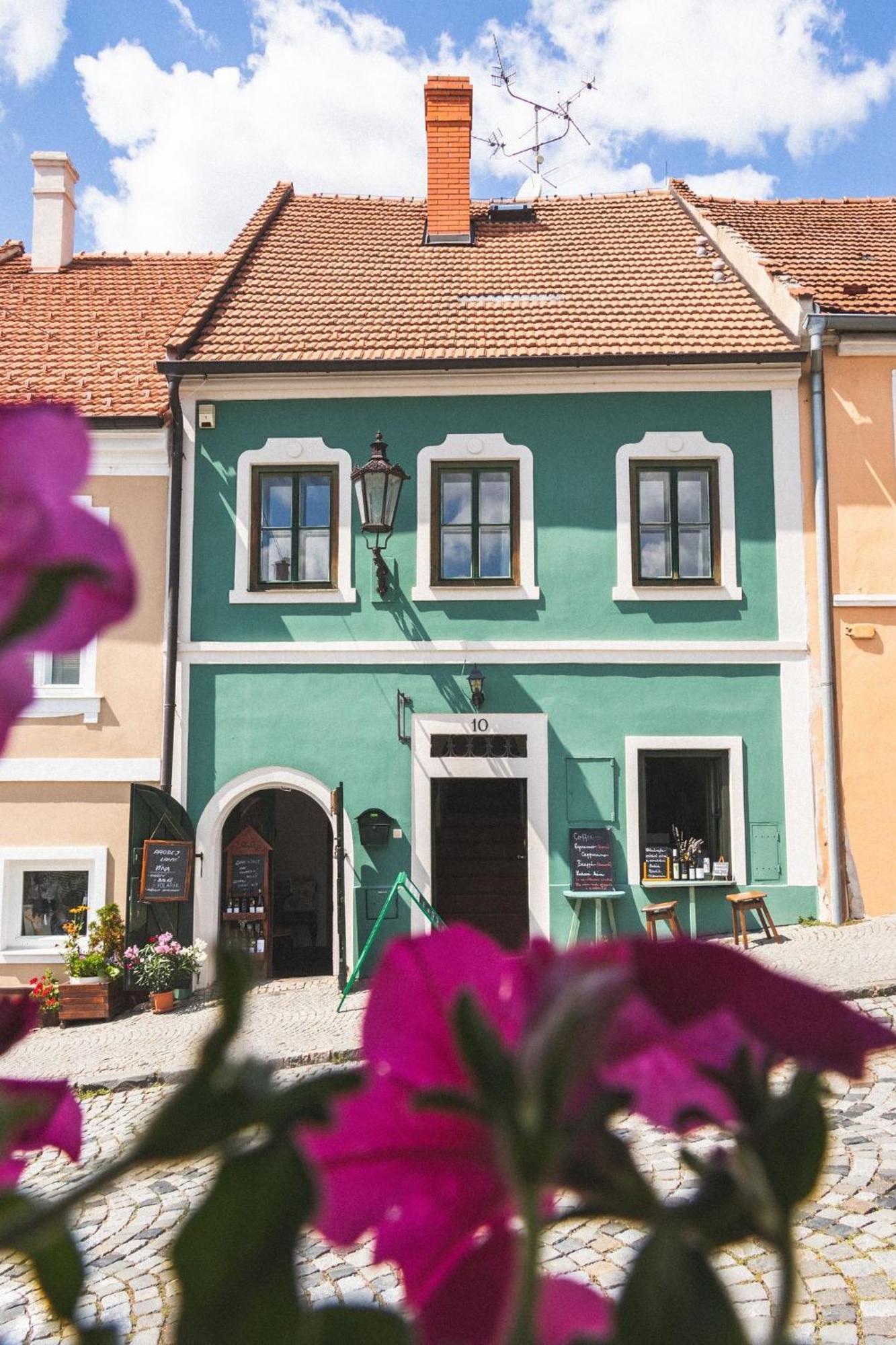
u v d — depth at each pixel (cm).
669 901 1022
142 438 1072
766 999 26
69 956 966
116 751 1048
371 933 953
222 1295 24
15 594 21
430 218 1366
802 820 1029
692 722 1046
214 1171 25
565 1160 25
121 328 1305
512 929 1095
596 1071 26
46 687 1052
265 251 1336
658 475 1079
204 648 1051
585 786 1041
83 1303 32
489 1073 23
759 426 1072
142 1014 963
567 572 1063
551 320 1147
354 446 1077
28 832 1038
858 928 965
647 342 1088
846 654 1045
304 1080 26
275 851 1434
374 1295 354
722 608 1058
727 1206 27
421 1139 31
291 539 1073
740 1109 27
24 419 22
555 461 1073
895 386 1062
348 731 1049
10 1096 26
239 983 24
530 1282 23
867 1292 350
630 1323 25
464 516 1077
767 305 1164
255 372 1060
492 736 1050
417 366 1052
